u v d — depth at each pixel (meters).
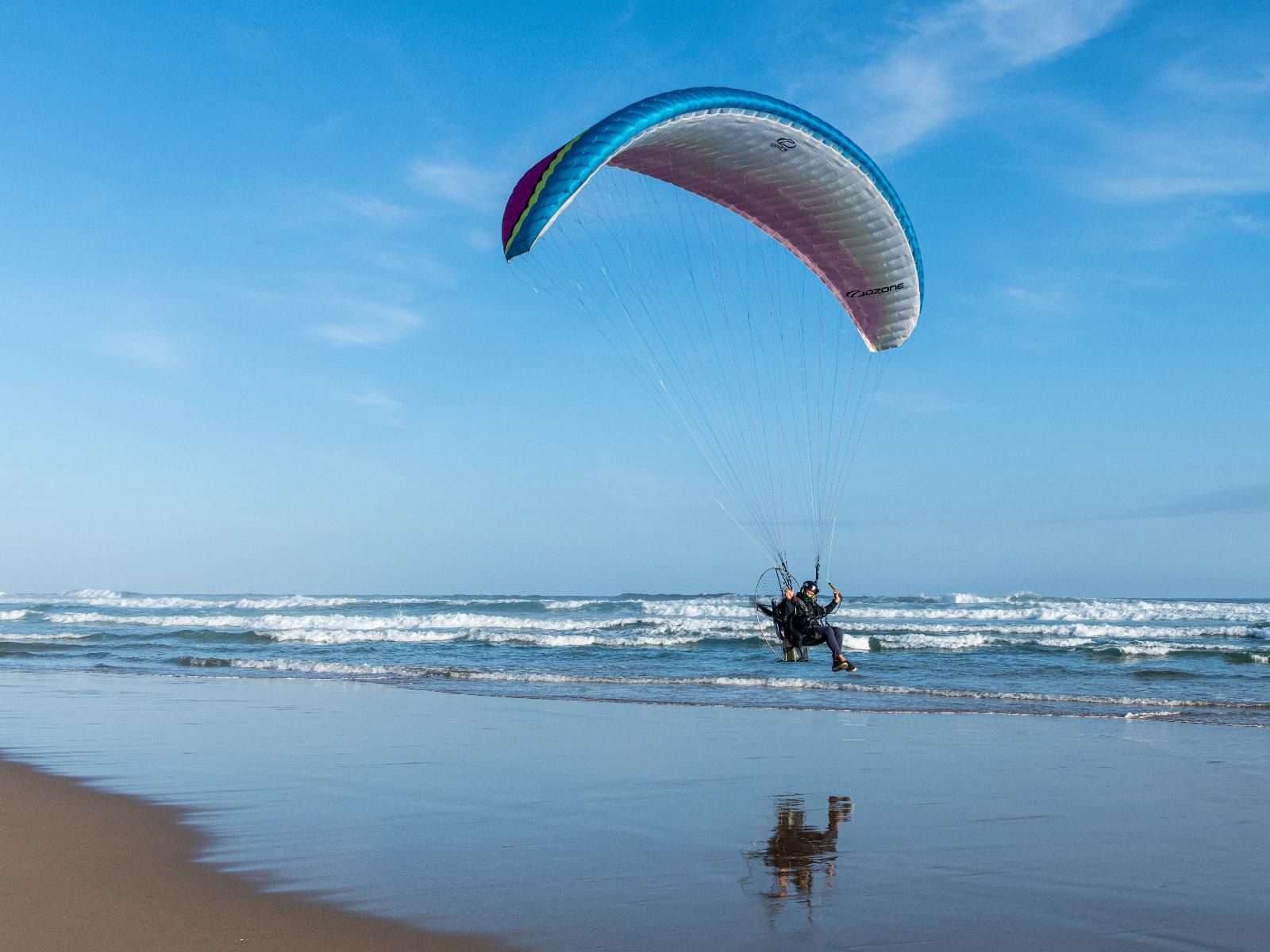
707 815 8.17
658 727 13.23
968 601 56.81
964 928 5.45
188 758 10.73
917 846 7.21
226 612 54.16
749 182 12.16
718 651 27.20
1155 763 10.60
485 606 54.22
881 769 10.23
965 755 11.06
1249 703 16.14
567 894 6.01
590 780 9.62
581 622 39.19
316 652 27.17
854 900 5.93
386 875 6.40
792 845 7.22
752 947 5.12
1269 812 8.28
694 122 10.74
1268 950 5.15
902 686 18.78
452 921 5.50
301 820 7.91
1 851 6.86
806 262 13.13
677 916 5.62
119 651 28.00
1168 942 5.26
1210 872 6.57
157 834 7.42
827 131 10.94
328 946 5.08
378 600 70.88
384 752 11.21
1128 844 7.27
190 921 5.45
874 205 11.58
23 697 16.70
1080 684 19.31
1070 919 5.60
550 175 9.90
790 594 11.86
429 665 23.42
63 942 5.08
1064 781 9.62
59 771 9.94
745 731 12.96
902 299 12.45
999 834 7.56
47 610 55.81
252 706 15.51
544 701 16.50
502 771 10.07
